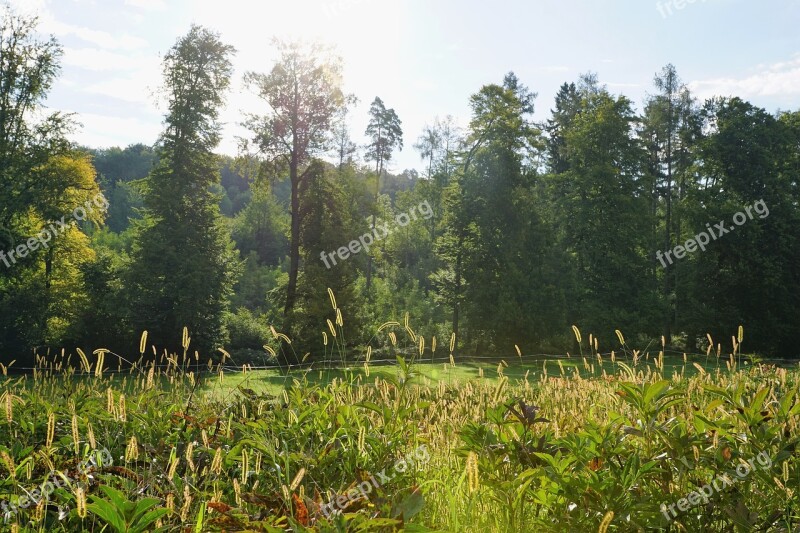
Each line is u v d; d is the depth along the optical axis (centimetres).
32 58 3206
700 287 3769
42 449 327
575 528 271
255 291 5281
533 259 3956
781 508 292
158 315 3103
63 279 3334
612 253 4003
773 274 3619
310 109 3312
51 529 288
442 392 576
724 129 3859
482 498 325
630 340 3694
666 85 4297
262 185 3478
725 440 306
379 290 4341
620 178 4234
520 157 4044
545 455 285
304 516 248
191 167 3462
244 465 297
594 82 5331
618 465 303
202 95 3488
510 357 3219
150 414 417
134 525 238
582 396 541
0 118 3142
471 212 3931
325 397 445
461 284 3994
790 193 3828
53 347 2967
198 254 3281
